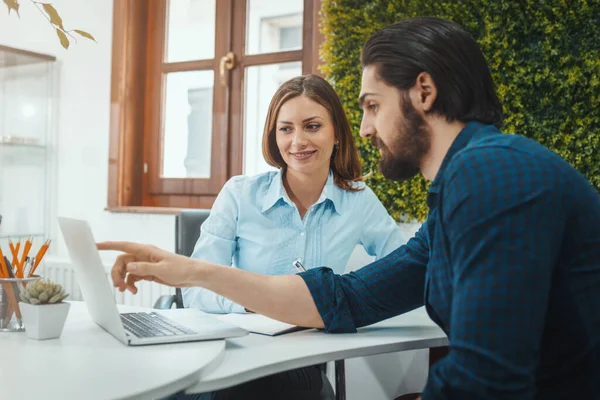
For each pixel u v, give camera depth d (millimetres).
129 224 2979
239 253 1715
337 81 2295
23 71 3049
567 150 1968
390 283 1240
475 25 2061
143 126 3105
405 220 2256
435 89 902
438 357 1570
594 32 1909
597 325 755
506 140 815
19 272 1146
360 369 2350
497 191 735
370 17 2215
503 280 702
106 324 1113
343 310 1222
